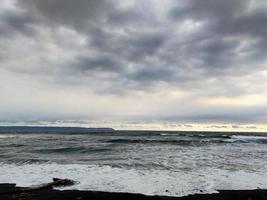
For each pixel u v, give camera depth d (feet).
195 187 37.96
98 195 33.71
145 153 78.38
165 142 130.31
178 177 44.11
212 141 142.31
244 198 33.40
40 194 34.04
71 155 71.20
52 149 84.33
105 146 100.78
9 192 34.60
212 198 33.19
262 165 57.72
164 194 34.58
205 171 49.75
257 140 160.56
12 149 85.25
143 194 34.32
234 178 44.09
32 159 61.82
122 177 43.57
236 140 156.66
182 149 93.66
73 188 36.86
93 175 44.86
